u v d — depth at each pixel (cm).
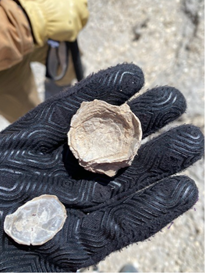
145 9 38
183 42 35
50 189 17
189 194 15
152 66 36
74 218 16
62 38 24
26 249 15
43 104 18
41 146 17
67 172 17
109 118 17
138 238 15
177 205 15
